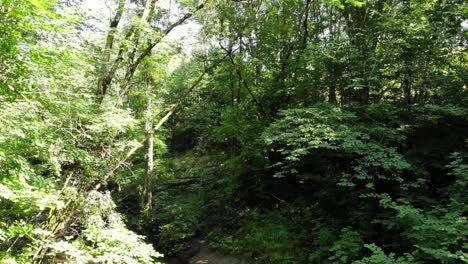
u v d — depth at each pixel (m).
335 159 10.90
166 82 19.28
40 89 6.57
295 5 13.81
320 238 9.78
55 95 7.05
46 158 7.34
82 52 7.47
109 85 10.80
